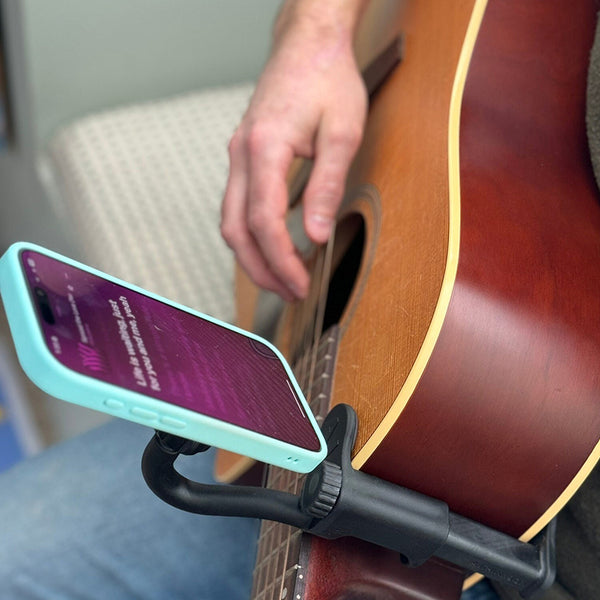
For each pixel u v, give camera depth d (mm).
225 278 1078
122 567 706
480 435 477
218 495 444
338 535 469
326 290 729
